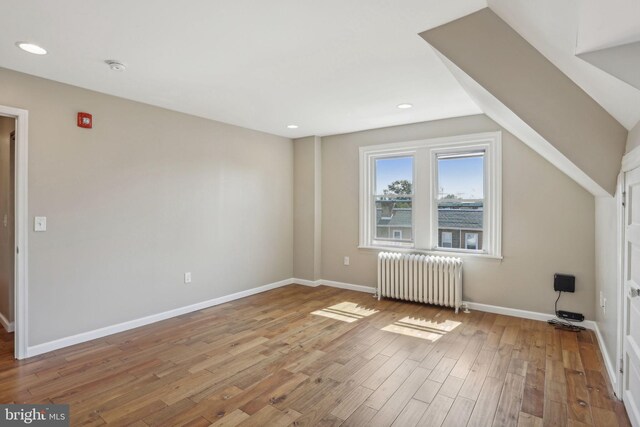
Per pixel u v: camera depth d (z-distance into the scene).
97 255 3.24
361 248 4.94
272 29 2.12
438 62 2.59
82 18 1.99
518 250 3.81
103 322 3.29
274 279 5.18
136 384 2.42
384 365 2.71
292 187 5.48
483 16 2.02
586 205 3.46
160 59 2.55
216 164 4.32
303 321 3.73
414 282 4.29
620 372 2.20
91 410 2.12
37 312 2.88
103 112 3.27
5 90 2.70
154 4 1.85
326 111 3.91
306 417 2.05
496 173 3.89
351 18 1.99
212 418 2.04
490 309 3.99
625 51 1.44
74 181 3.08
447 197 4.34
